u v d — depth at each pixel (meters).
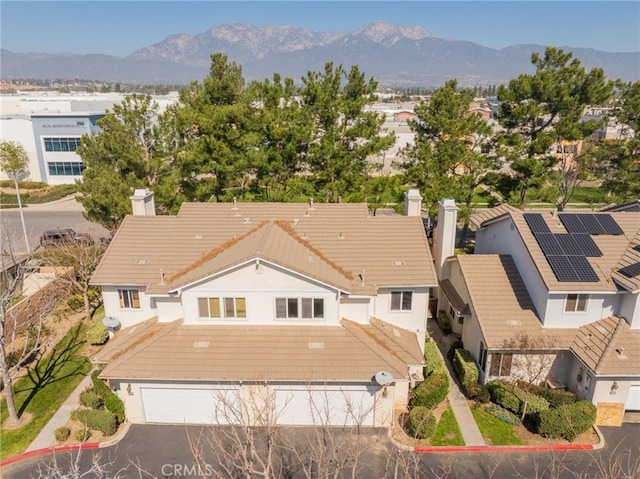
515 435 21.30
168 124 38.12
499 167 42.25
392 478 18.70
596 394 21.61
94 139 37.72
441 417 22.45
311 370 21.06
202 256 26.17
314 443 19.88
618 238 25.52
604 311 23.66
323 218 28.41
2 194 63.53
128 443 20.94
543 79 39.44
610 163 46.31
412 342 24.09
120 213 34.00
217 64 38.59
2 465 19.61
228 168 35.53
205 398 21.91
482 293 25.62
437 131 40.47
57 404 23.30
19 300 32.66
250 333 22.98
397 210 37.31
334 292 22.84
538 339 23.30
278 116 37.97
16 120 68.44
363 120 38.47
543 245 24.80
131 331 24.48
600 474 18.97
